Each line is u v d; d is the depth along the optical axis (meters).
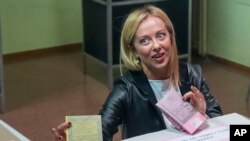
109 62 3.91
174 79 1.52
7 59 4.88
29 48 5.01
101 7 3.89
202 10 4.75
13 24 4.86
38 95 3.85
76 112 3.48
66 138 1.12
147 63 1.46
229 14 4.51
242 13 4.35
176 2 4.10
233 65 4.58
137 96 1.50
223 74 4.38
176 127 1.27
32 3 4.90
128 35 1.44
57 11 5.07
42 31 5.04
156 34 1.40
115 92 1.51
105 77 4.29
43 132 3.13
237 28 4.45
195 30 4.89
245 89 3.96
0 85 3.42
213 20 4.72
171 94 1.30
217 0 4.62
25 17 4.91
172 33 1.46
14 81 4.21
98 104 3.63
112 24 3.81
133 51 1.48
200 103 1.35
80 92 3.91
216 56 4.78
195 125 1.24
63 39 5.18
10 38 4.87
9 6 4.79
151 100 1.49
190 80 1.59
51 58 4.96
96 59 4.17
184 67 1.61
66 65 4.70
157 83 1.51
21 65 4.72
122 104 1.50
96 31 4.07
